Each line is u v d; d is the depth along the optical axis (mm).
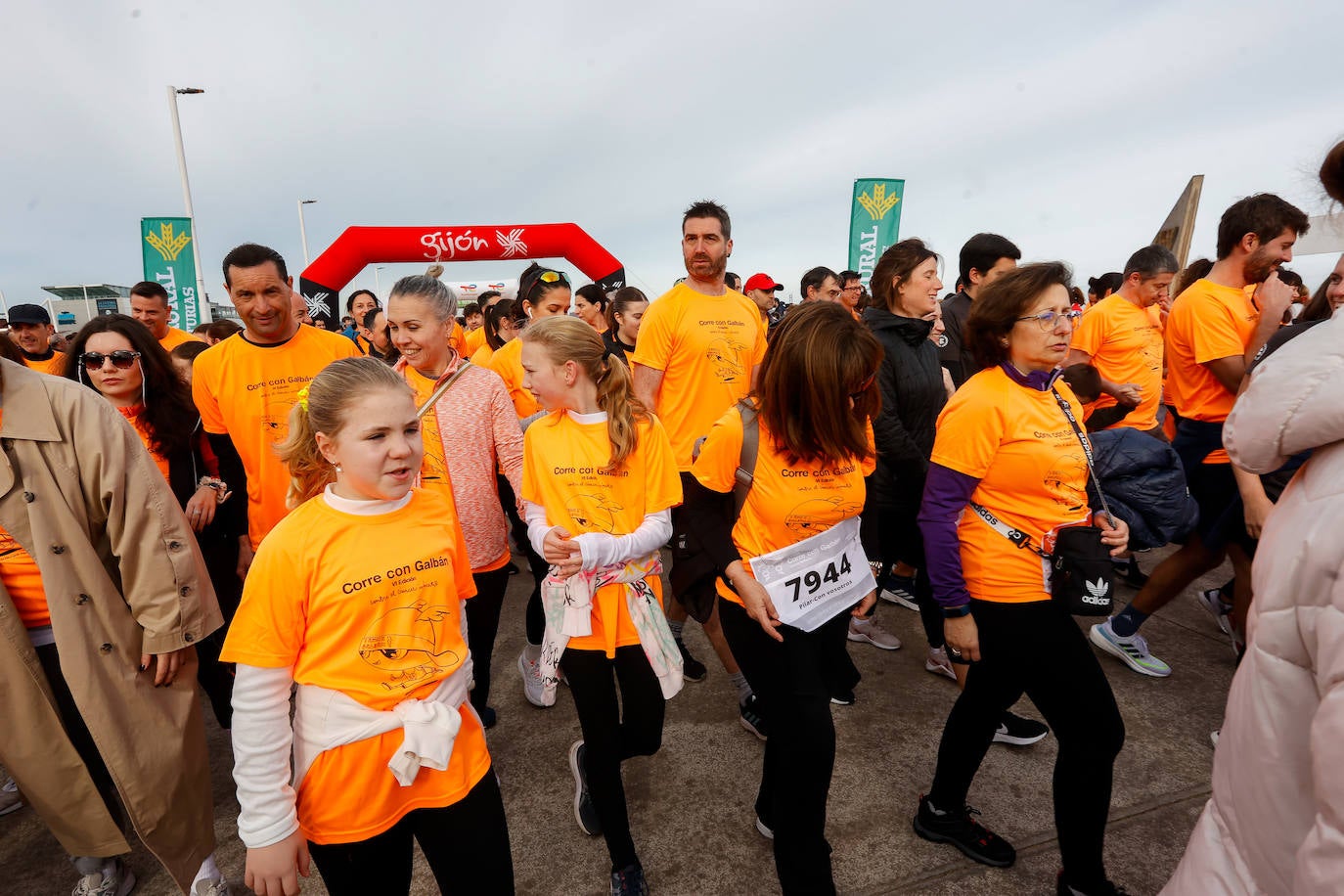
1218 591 3416
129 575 1691
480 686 2617
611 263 11156
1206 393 2959
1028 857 2027
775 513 1704
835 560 1792
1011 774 2402
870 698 2934
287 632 1203
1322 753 613
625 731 1988
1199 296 2936
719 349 3094
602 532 1887
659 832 2186
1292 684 705
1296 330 2328
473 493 2369
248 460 2605
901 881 1941
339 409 1176
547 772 2527
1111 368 3602
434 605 1334
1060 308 1649
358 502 1270
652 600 1919
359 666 1251
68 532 1625
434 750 1228
